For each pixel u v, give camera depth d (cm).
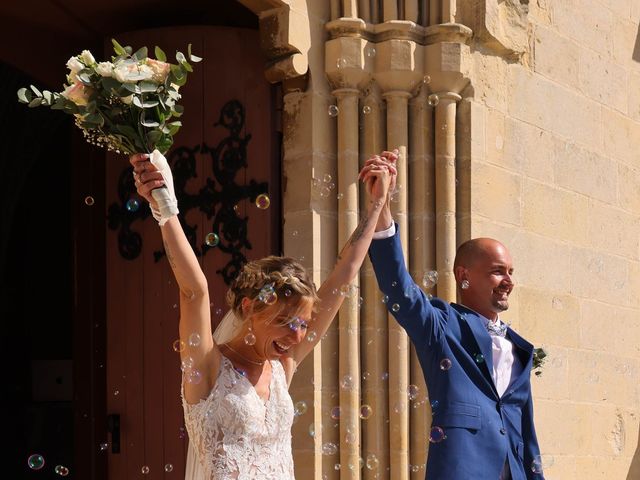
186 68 476
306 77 892
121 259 954
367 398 883
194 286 477
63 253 1415
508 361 679
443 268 920
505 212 998
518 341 690
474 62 962
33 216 1418
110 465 941
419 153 924
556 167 1081
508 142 1012
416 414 895
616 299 1164
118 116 473
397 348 886
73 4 968
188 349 480
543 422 1041
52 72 1018
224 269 918
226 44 941
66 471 601
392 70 902
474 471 632
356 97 903
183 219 937
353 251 582
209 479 475
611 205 1166
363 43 899
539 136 1058
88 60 471
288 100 905
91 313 1027
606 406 1134
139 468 927
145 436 928
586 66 1141
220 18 1022
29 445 1377
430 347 655
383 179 593
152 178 470
